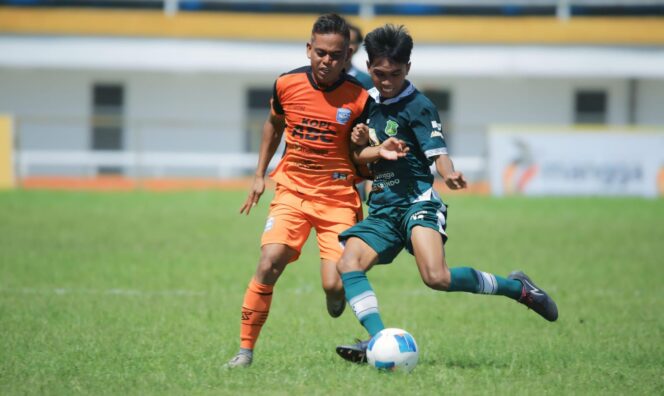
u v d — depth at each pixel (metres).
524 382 20.86
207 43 104.81
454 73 104.44
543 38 105.75
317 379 20.86
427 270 21.36
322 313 31.12
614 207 73.56
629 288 37.50
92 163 96.38
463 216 66.62
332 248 22.80
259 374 21.39
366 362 22.67
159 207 70.25
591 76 106.06
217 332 27.28
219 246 49.75
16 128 84.56
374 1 107.81
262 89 107.56
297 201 23.03
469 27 106.69
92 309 31.09
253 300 22.45
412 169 22.33
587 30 106.75
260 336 26.83
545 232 57.56
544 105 107.81
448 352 24.64
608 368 22.70
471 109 107.62
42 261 42.84
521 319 30.27
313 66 22.45
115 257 44.72
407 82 22.53
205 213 66.75
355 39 33.12
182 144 104.75
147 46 104.19
